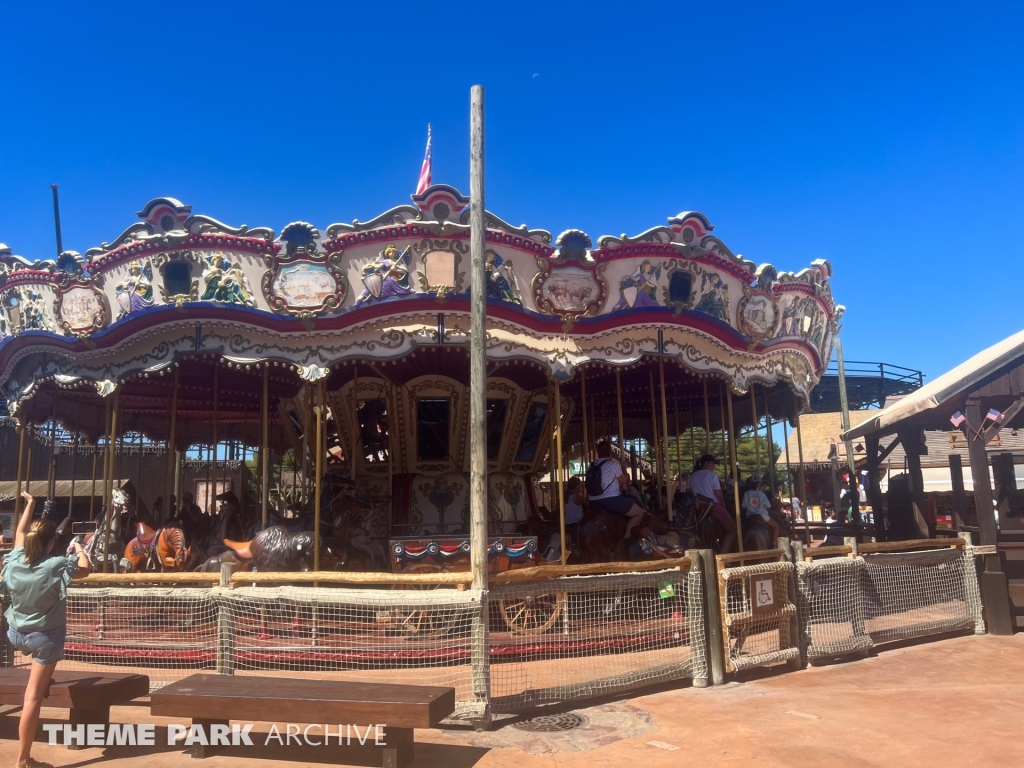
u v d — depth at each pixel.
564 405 12.85
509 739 5.36
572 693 6.05
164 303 8.55
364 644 7.10
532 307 8.65
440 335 8.47
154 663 7.29
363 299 8.36
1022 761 4.78
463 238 8.34
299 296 8.33
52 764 5.00
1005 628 8.86
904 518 11.99
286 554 8.70
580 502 10.55
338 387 10.81
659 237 8.89
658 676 6.47
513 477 11.31
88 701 5.20
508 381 10.80
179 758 5.12
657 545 9.42
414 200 8.30
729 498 11.92
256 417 15.91
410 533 10.48
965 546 9.05
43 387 11.60
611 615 7.72
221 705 4.83
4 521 17.48
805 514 12.52
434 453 10.91
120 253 8.61
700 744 5.17
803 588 7.49
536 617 7.68
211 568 8.91
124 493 10.11
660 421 16.45
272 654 7.04
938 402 9.48
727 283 9.49
